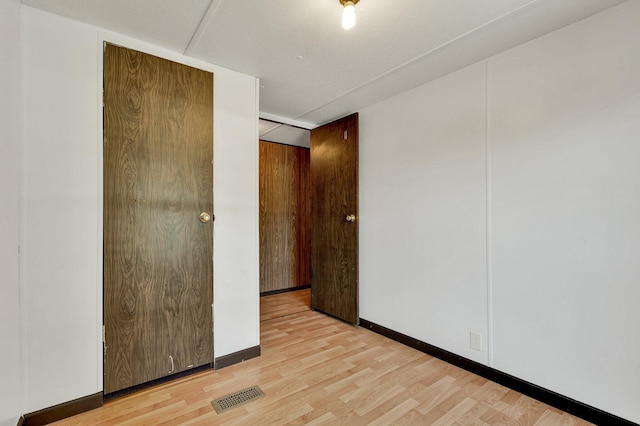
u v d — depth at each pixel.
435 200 2.35
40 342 1.54
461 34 1.76
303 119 3.39
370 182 2.93
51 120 1.58
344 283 3.13
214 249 2.13
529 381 1.81
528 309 1.82
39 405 1.53
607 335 1.53
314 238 3.58
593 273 1.58
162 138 1.92
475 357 2.07
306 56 2.02
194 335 2.04
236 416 1.61
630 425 1.45
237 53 1.99
